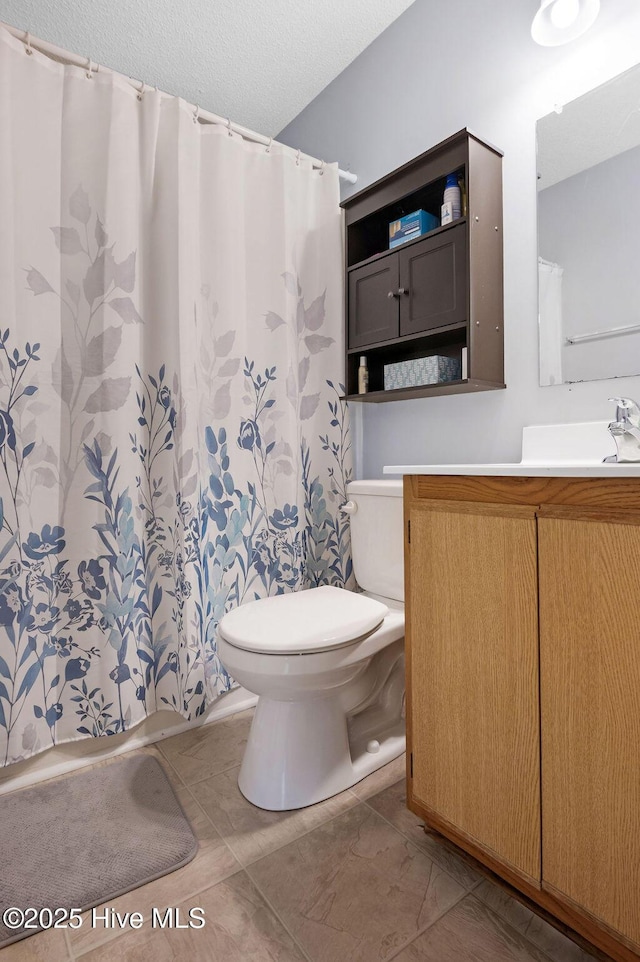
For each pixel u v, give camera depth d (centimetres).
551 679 86
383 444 195
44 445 138
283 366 178
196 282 158
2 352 129
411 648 112
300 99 221
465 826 102
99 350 143
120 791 133
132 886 103
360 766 140
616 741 78
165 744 158
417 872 106
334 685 126
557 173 138
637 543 75
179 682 157
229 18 176
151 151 151
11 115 129
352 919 96
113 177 143
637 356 124
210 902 100
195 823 122
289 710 130
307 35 186
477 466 97
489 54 153
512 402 150
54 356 139
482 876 105
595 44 129
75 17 174
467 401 163
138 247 150
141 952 90
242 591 173
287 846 114
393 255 165
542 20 127
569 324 136
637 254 124
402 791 134
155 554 159
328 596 150
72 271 141
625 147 126
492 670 95
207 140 163
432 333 152
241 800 130
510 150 148
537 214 142
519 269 147
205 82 208
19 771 138
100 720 146
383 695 161
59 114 138
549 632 86
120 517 147
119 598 147
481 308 143
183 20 176
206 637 165
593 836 81
